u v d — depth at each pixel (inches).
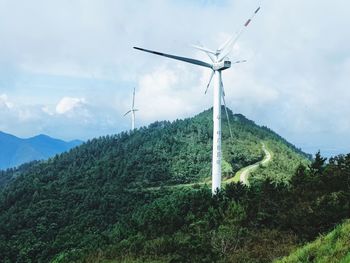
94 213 6279.5
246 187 3139.8
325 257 1064.2
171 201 4042.8
